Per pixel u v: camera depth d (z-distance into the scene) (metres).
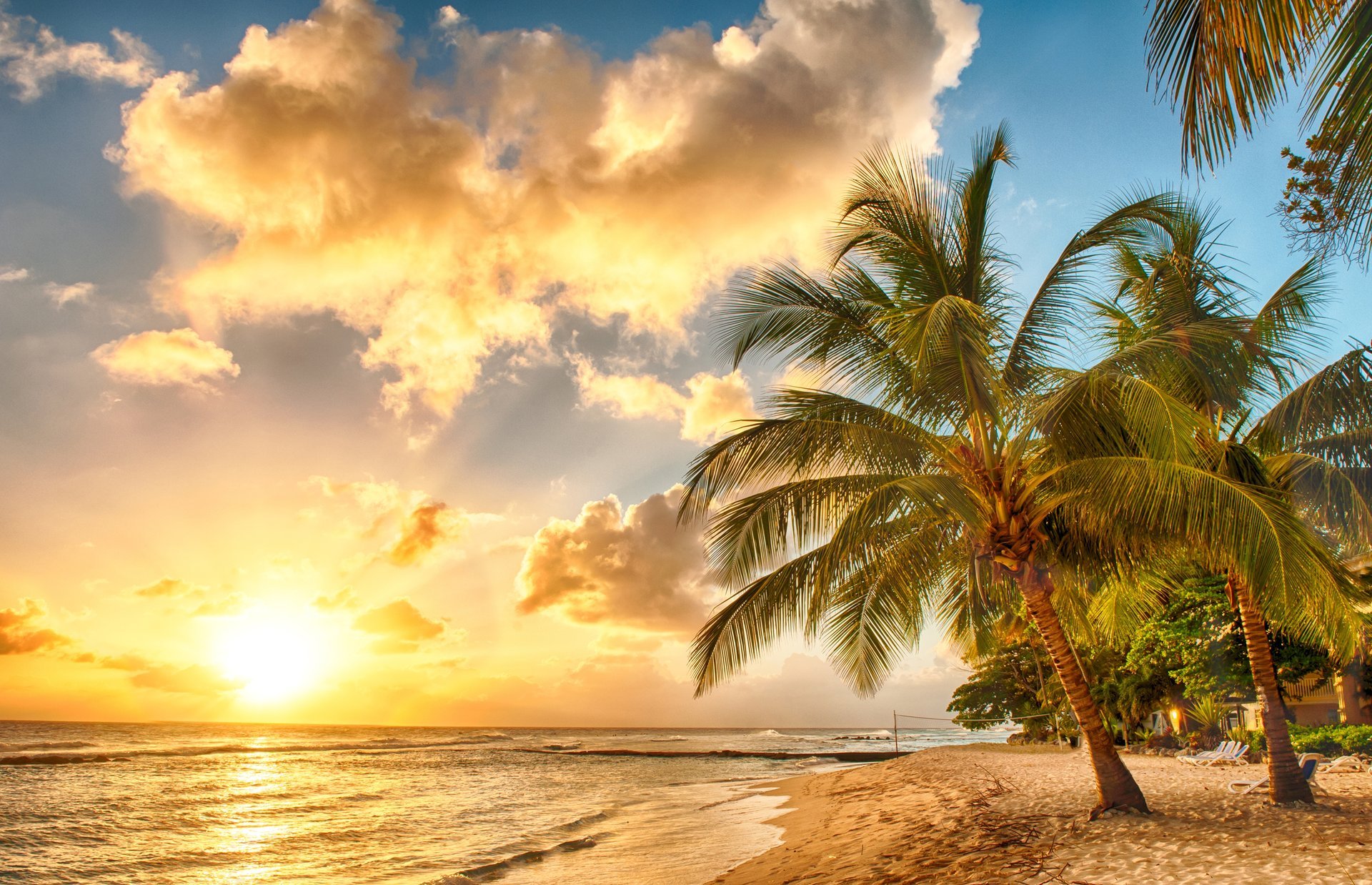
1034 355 10.92
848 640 11.67
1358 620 9.84
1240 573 9.05
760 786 34.44
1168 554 11.05
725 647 10.69
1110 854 8.68
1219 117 4.42
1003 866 9.06
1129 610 15.27
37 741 80.12
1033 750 39.84
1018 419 10.77
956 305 8.75
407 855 19.48
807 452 10.56
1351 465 11.19
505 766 58.78
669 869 15.00
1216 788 13.73
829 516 10.53
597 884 13.80
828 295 11.11
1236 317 9.98
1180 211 10.45
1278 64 4.13
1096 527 10.34
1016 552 10.32
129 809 29.45
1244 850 8.20
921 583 11.18
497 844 20.56
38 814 27.30
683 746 101.12
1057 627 10.71
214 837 23.03
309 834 23.47
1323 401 10.23
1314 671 19.81
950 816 14.43
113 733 111.12
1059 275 10.80
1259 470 10.89
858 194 10.83
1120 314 12.91
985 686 49.53
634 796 33.31
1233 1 4.20
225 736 116.38
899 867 10.42
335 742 102.75
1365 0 3.76
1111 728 34.16
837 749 90.56
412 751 81.69
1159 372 10.25
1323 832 8.88
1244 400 10.95
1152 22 4.56
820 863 12.60
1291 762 11.01
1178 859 8.09
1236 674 19.77
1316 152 4.20
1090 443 10.10
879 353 10.93
